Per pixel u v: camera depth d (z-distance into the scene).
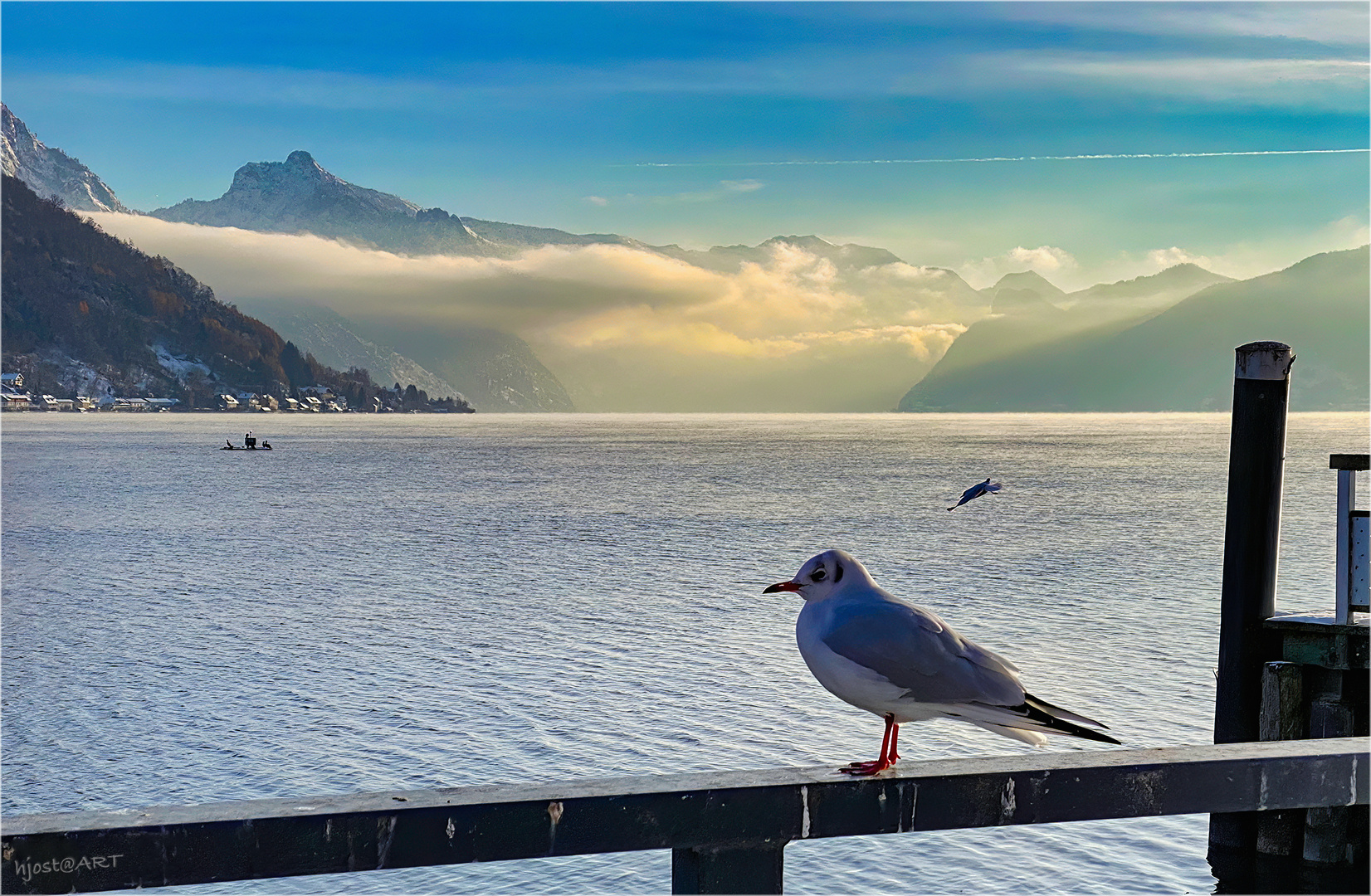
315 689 17.41
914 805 3.72
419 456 101.31
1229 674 8.71
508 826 3.49
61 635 21.92
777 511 46.47
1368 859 8.72
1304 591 24.89
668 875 10.38
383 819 3.41
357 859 3.41
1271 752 4.11
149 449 116.50
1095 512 45.38
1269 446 8.55
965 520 42.41
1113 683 16.64
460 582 28.19
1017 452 103.94
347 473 77.25
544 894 10.06
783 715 15.30
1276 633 8.57
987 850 10.42
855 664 4.15
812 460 91.06
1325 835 8.77
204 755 14.30
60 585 28.69
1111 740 4.16
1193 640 19.78
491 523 42.72
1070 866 10.09
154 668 19.03
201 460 94.31
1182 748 4.15
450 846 3.46
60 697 17.11
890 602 4.33
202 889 10.18
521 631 21.53
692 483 64.19
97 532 41.34
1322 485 57.06
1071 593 25.20
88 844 3.25
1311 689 8.50
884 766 3.88
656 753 13.96
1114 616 22.22
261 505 52.03
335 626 22.61
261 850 3.35
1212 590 25.48
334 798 3.53
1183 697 15.84
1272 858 9.20
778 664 18.27
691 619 22.55
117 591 27.66
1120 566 29.59
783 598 24.91
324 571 30.62
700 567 30.31
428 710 16.02
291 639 21.33
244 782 13.38
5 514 48.44
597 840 3.54
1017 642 19.64
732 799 3.61
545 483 65.19
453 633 21.53
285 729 15.25
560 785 3.64
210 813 3.38
